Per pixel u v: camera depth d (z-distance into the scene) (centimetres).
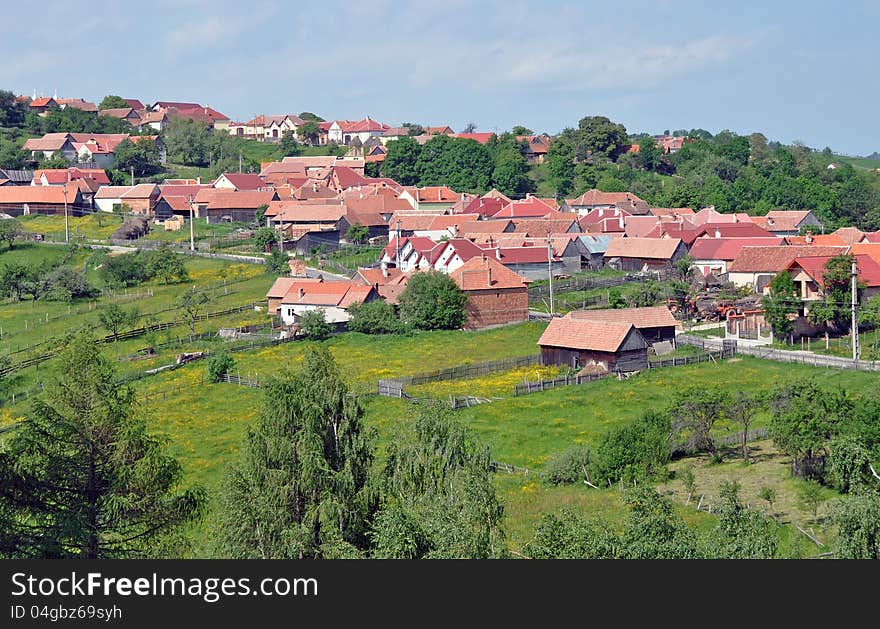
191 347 16700
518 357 14725
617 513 8562
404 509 7338
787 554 7231
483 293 17375
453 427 8219
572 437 11081
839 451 8256
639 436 9819
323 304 17662
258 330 17688
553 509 8875
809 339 14788
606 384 13212
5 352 17050
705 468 9931
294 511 7425
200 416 12875
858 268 15800
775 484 9188
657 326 15025
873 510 6631
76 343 7956
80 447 7162
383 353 15700
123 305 19925
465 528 7019
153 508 7156
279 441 7562
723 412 10350
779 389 9881
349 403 8075
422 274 17475
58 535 6706
